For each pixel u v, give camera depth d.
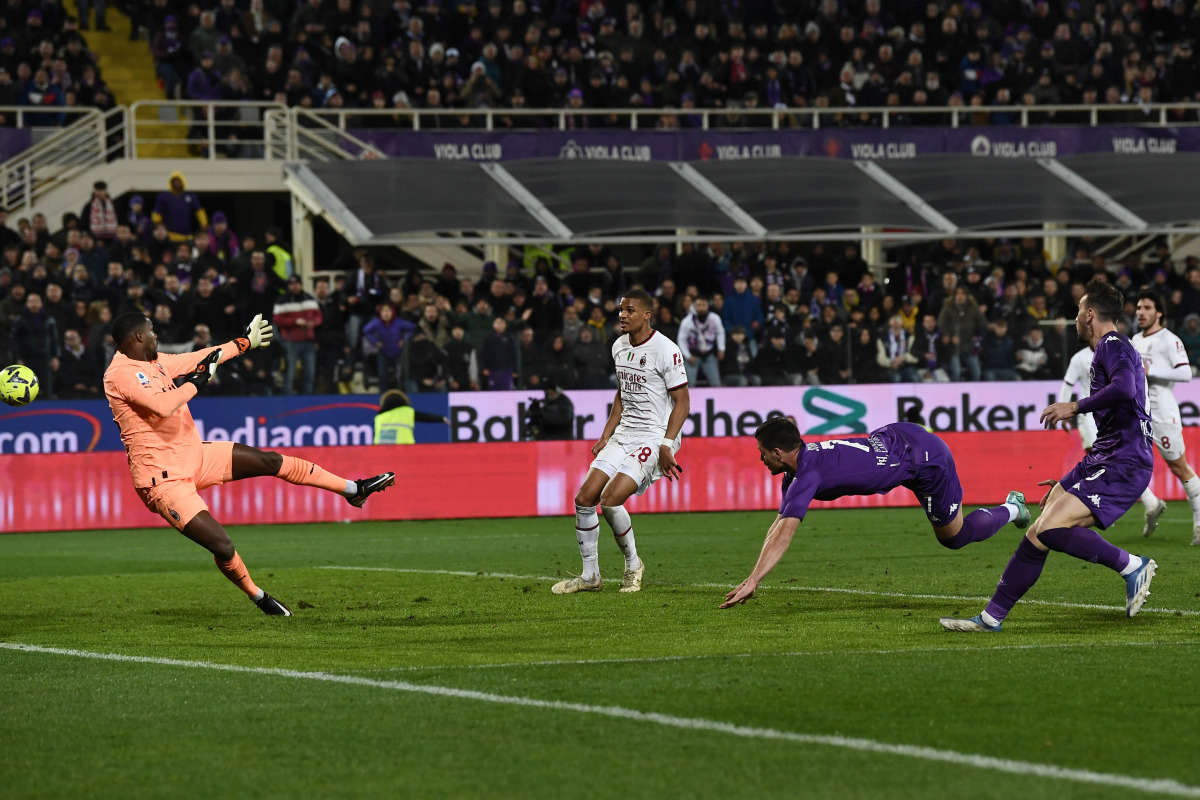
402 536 54.50
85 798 16.34
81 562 46.97
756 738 18.47
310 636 28.19
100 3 95.69
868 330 67.38
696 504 64.50
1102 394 26.55
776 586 35.59
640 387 34.38
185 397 29.83
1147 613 29.44
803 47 96.75
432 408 65.12
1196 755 17.38
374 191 76.00
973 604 31.52
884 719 19.47
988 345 67.75
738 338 66.81
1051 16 103.31
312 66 89.75
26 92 84.62
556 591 34.62
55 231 80.62
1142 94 96.38
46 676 23.91
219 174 82.19
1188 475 43.84
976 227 76.94
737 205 77.75
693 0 99.00
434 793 16.27
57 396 62.69
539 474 64.06
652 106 93.12
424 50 93.06
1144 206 79.75
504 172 80.38
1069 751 17.62
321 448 62.31
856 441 28.42
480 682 22.56
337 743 18.67
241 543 52.66
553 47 95.06
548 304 69.88
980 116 95.12
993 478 64.62
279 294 64.00
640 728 19.12
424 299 69.88
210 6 93.19
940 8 102.75
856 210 77.62
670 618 29.89
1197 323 68.19
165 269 66.88
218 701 21.48
